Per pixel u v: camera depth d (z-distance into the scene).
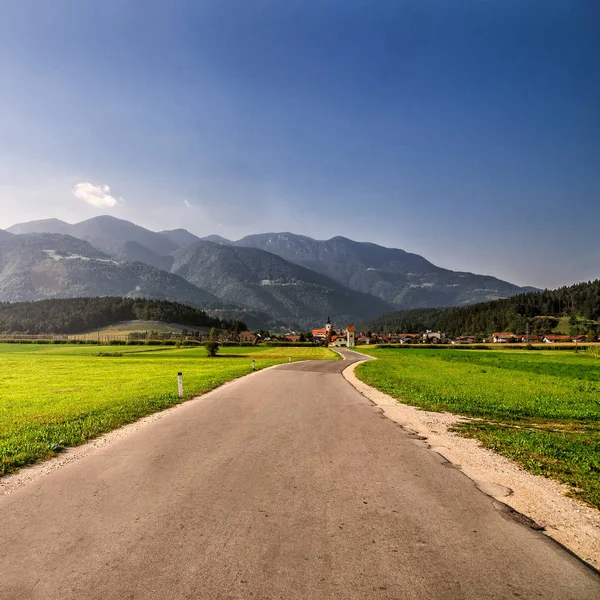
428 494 5.98
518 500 5.82
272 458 7.79
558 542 4.59
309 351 92.69
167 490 6.11
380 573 3.90
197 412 13.12
